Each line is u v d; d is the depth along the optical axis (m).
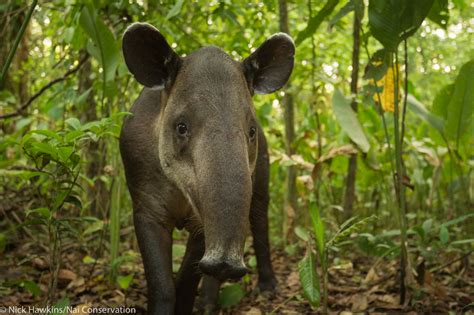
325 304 3.45
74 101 5.07
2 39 6.18
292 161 5.29
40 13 5.41
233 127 2.75
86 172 5.70
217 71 2.99
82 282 4.31
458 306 3.99
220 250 2.44
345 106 4.97
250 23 5.89
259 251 4.69
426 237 4.36
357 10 4.00
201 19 5.46
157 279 3.27
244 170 2.59
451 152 5.50
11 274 3.93
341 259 5.36
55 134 3.19
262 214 4.68
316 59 6.20
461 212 5.56
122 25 5.27
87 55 5.34
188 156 2.90
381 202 7.05
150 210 3.42
